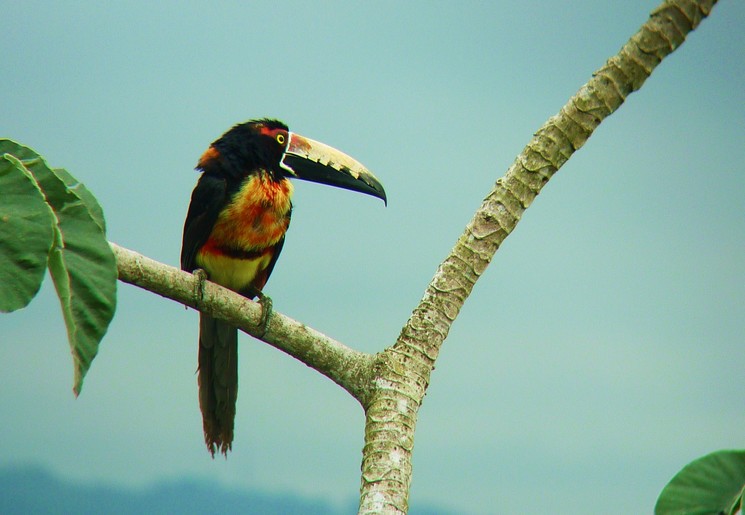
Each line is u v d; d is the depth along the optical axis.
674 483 6.88
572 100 8.98
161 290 9.02
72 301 5.74
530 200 8.96
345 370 8.88
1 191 5.50
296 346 9.14
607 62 9.02
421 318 8.84
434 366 8.84
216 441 11.46
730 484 6.80
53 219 5.49
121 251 8.77
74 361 5.67
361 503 8.30
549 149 8.92
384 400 8.60
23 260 5.39
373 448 8.45
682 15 8.99
